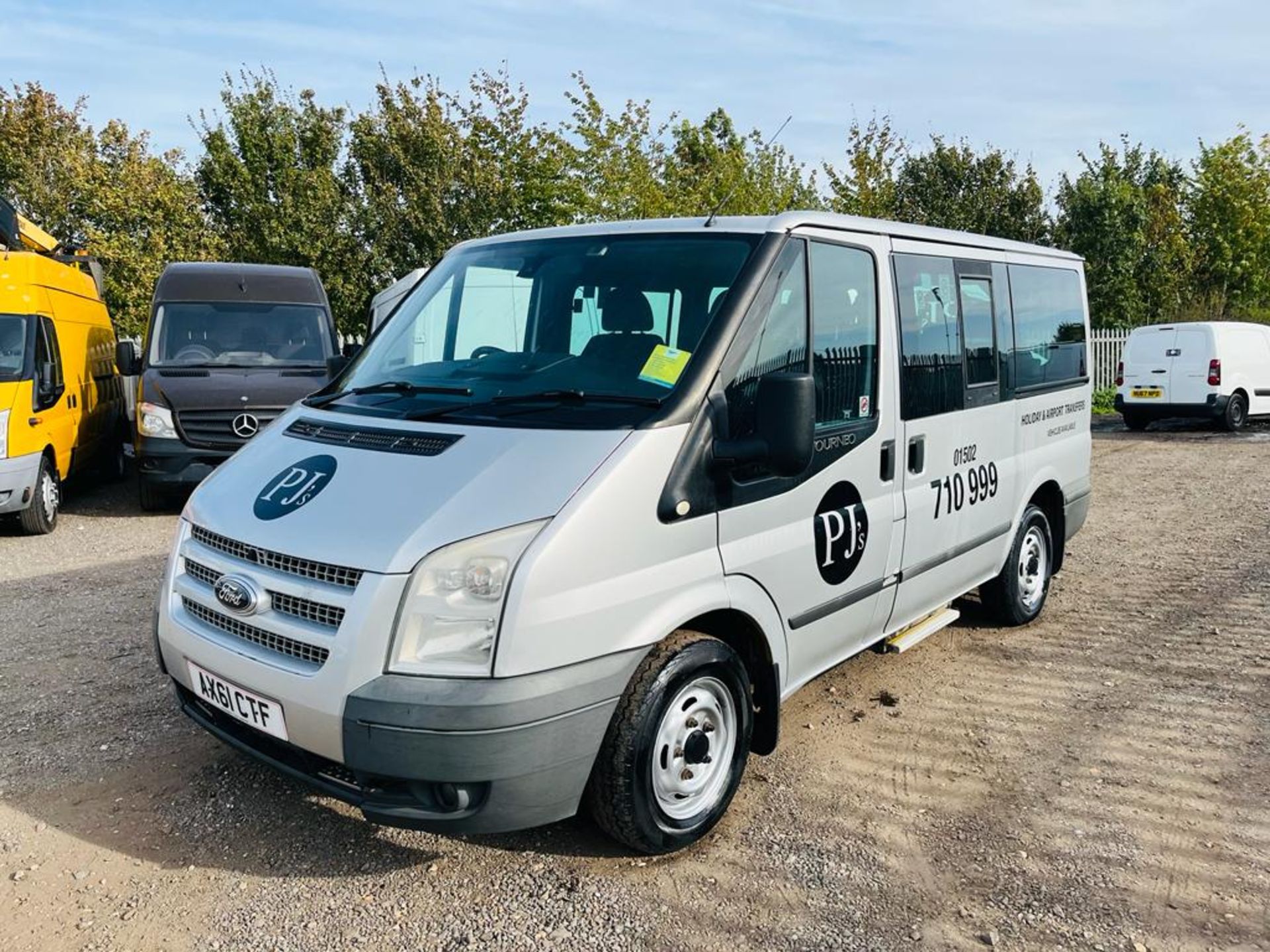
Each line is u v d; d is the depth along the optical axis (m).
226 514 3.56
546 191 19.97
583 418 3.40
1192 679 5.38
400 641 2.97
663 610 3.31
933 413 4.85
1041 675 5.44
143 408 10.17
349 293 19.98
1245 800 4.03
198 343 11.02
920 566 4.84
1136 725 4.77
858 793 4.07
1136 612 6.63
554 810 3.15
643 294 3.84
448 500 3.12
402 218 19.81
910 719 4.85
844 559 4.21
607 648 3.16
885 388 4.44
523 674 2.97
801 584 3.94
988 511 5.49
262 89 21.47
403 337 4.43
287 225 20.30
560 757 3.07
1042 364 6.08
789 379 3.35
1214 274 32.41
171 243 21.16
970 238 5.36
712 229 3.98
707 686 3.60
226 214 21.91
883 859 3.57
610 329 3.83
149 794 3.99
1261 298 32.97
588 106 18.16
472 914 3.22
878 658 5.72
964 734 4.66
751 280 3.70
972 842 3.70
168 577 3.78
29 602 6.91
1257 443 16.23
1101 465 13.95
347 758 3.01
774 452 3.38
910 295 4.67
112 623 6.33
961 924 3.20
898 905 3.30
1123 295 25.34
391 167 20.12
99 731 4.59
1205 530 9.26
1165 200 31.14
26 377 9.36
